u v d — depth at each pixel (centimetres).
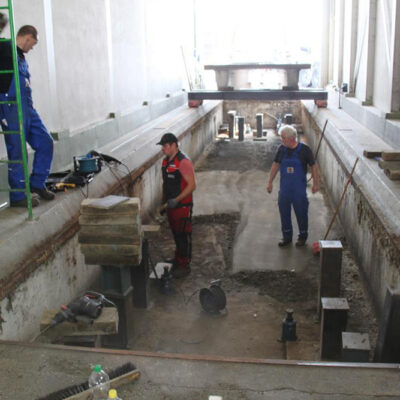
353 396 281
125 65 1016
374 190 575
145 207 836
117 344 483
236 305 574
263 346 491
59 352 326
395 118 821
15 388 293
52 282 470
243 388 289
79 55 774
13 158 487
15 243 416
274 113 1920
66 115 728
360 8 1168
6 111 470
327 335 446
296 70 1354
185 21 1733
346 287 604
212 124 1677
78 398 277
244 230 810
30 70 614
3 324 377
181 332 516
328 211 889
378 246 530
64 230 495
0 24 466
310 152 712
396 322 370
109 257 445
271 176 733
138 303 565
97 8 849
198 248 737
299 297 590
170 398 283
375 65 1004
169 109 1376
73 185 573
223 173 1213
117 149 829
